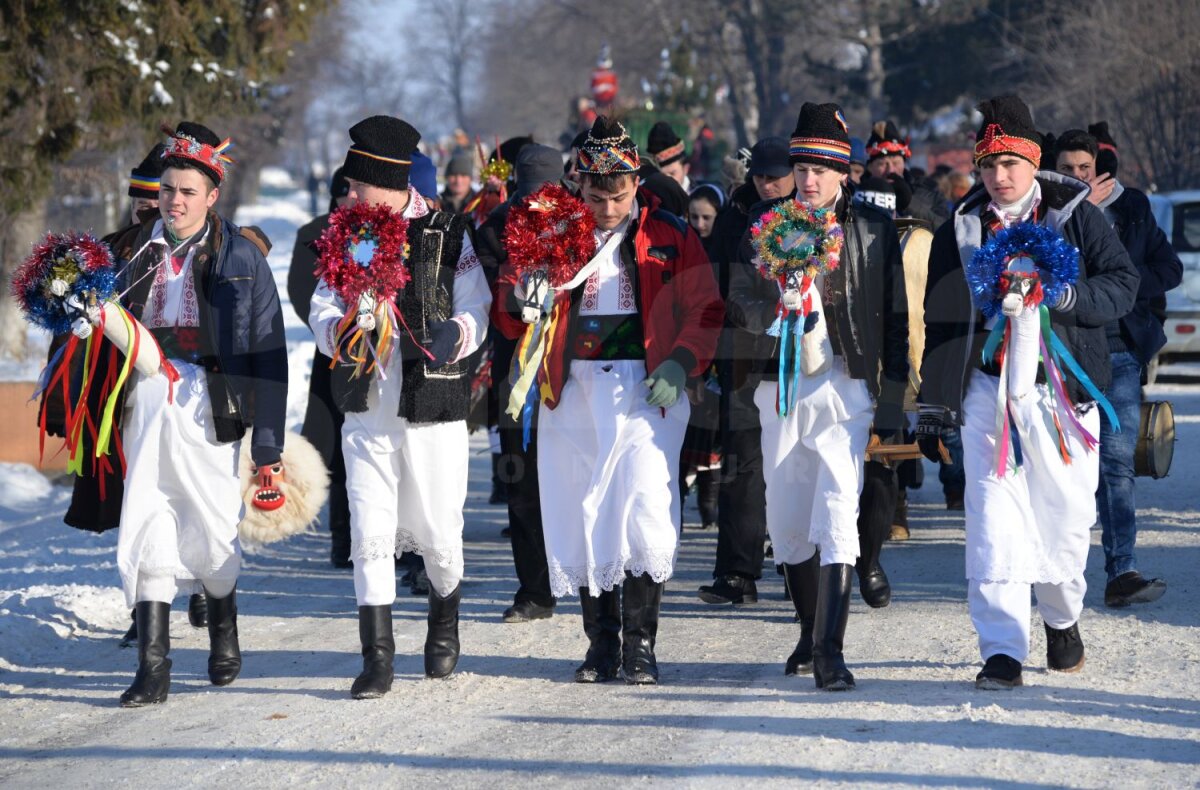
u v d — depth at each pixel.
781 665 11.49
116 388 10.71
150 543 10.77
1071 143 12.98
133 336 10.52
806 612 11.15
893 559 15.84
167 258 10.89
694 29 109.12
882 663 11.34
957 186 28.08
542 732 9.81
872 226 10.73
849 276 10.58
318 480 13.52
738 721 9.84
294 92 97.56
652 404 10.54
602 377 10.80
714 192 17.61
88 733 10.24
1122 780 8.43
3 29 28.98
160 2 31.44
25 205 30.94
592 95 62.66
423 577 14.91
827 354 10.57
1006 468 10.23
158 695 10.89
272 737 9.91
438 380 10.73
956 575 14.87
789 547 11.09
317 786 8.90
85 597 14.29
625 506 10.71
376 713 10.41
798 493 10.87
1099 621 12.56
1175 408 28.31
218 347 10.76
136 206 12.53
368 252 10.53
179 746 9.80
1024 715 9.73
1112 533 13.22
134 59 30.56
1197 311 30.67
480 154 17.98
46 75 30.27
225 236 10.98
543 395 10.98
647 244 10.84
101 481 11.32
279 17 35.69
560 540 11.02
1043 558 10.49
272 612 14.25
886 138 17.14
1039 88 66.06
